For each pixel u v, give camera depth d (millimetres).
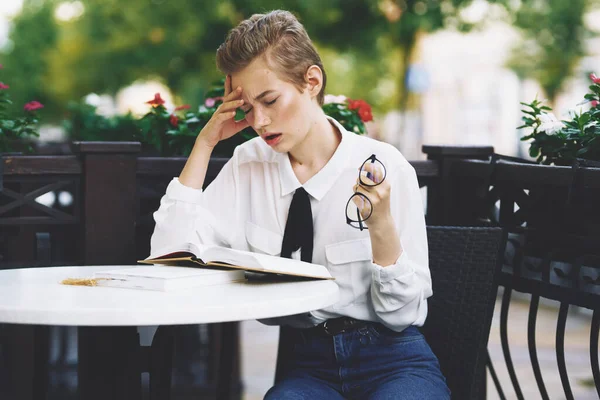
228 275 2299
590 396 4789
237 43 2398
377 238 2271
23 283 2285
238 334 4797
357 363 2428
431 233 2729
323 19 12961
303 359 2504
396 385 2293
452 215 3539
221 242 2682
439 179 3551
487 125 26875
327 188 2484
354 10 13055
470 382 2629
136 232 3410
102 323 1851
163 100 3896
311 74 2439
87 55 15406
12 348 3666
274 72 2377
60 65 16719
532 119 3268
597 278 2635
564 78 16375
